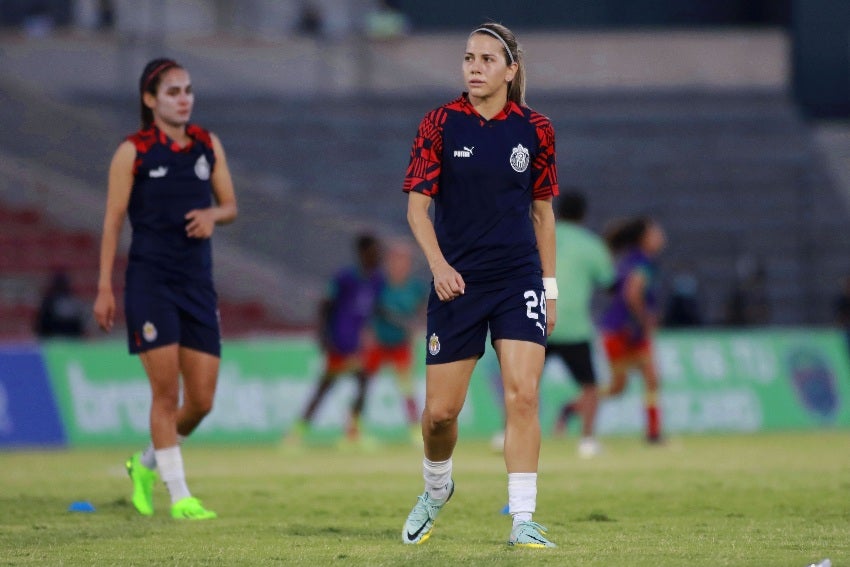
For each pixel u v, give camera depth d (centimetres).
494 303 2056
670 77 9900
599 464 4172
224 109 9319
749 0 10406
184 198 2628
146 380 5741
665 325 7569
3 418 5484
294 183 8950
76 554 2047
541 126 2108
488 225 2061
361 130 9325
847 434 6094
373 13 10300
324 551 2070
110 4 9706
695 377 6525
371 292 5409
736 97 9844
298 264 7862
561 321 4638
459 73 9750
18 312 7219
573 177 9256
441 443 2117
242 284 7788
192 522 2550
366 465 4306
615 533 2305
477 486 3369
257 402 5884
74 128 8125
